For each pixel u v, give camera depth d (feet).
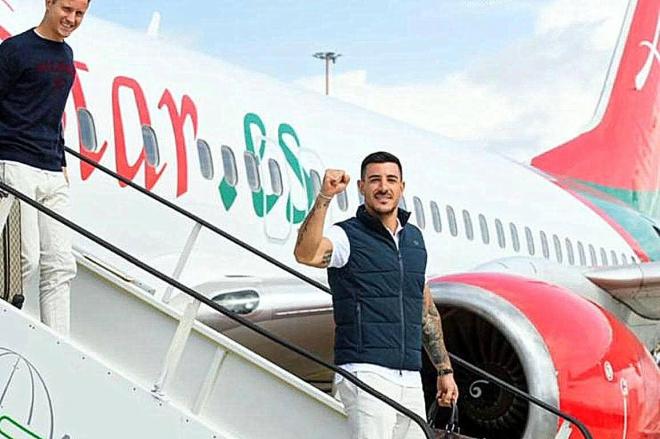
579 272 34.17
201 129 29.68
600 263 53.72
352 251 16.29
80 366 15.06
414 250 16.63
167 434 15.35
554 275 32.91
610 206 60.18
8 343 15.08
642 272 34.45
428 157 42.57
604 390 24.29
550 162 61.36
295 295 26.02
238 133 31.07
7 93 16.10
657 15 67.56
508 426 24.67
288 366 28.66
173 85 29.58
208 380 17.34
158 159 27.78
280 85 36.19
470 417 25.13
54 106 16.35
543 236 48.42
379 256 16.25
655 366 26.14
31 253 16.12
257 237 30.60
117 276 19.01
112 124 26.73
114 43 28.89
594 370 24.27
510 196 47.60
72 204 25.41
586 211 55.62
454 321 25.79
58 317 16.53
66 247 16.61
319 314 26.45
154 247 27.25
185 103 29.53
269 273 30.45
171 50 31.30
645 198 66.33
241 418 18.66
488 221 43.83
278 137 32.86
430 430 15.33
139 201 27.02
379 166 16.40
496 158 50.88
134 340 18.69
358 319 16.22
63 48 16.49
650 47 67.31
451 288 25.13
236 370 18.75
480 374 20.43
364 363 16.14
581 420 23.90
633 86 66.23
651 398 25.61
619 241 56.80
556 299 25.46
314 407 18.42
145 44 30.27
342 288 16.37
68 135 25.50
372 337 16.16
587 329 24.90
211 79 31.68
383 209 16.35
